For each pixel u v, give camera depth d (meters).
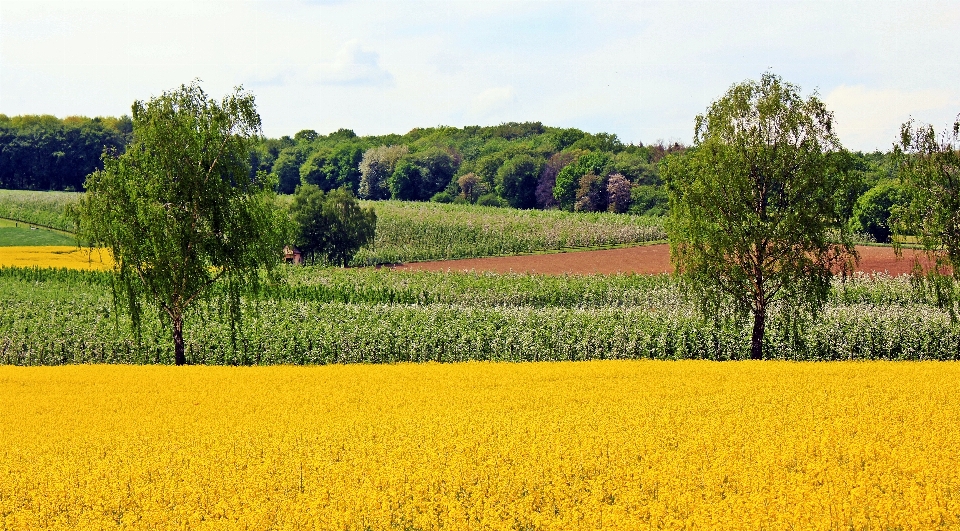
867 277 61.47
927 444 17.39
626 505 14.38
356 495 15.16
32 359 44.81
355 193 179.00
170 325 41.38
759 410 21.62
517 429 19.84
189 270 38.12
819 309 39.97
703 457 17.11
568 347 43.22
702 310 40.69
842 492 14.58
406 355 43.38
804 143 38.16
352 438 19.53
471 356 43.38
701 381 26.59
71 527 14.55
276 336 43.81
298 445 19.06
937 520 13.23
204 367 33.16
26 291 60.88
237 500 15.19
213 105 38.41
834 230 39.44
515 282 65.94
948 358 42.53
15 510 15.58
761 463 16.27
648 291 60.38
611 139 180.62
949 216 38.75
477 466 16.83
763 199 38.88
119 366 33.91
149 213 36.16
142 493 15.98
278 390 26.55
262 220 38.88
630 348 42.84
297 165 197.62
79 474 17.34
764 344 42.69
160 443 19.73
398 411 22.64
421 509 14.83
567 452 17.53
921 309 47.78
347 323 46.00
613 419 20.80
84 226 37.34
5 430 21.84
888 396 23.28
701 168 39.62
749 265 39.56
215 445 19.27
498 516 14.16
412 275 72.94
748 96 39.19
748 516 13.58
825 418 20.58
